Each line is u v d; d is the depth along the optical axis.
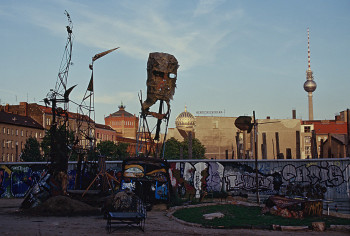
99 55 36.06
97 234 15.18
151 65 34.41
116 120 194.00
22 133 111.25
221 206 25.20
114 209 19.47
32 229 15.91
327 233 16.06
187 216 20.56
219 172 36.75
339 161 34.69
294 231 16.55
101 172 27.27
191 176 36.62
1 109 119.12
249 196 34.12
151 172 27.16
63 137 26.41
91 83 36.00
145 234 15.51
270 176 35.97
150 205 25.61
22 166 38.81
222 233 15.96
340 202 28.45
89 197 25.80
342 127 135.62
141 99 34.66
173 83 34.91
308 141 128.00
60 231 15.66
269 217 19.98
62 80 28.08
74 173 37.56
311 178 35.09
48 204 22.16
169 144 116.38
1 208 26.28
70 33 28.77
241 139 123.00
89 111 36.19
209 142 125.56
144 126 34.81
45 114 121.50
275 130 122.19
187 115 184.25
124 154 107.06
